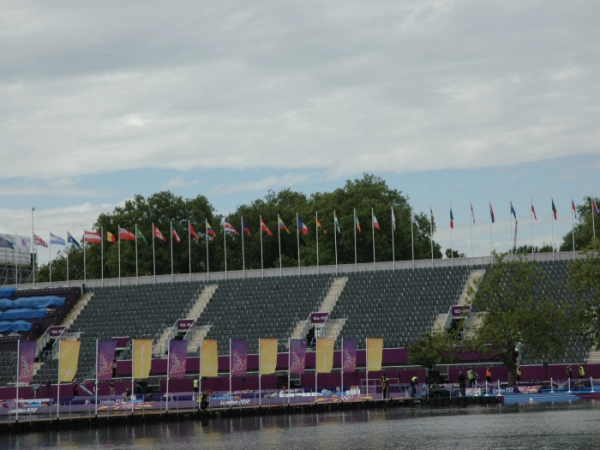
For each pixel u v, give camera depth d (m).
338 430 112.00
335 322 184.50
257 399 140.50
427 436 102.12
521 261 161.12
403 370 166.50
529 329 151.50
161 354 182.38
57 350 190.12
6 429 121.38
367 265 199.62
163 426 125.19
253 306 194.88
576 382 149.38
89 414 128.62
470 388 148.75
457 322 177.88
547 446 90.00
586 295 175.12
